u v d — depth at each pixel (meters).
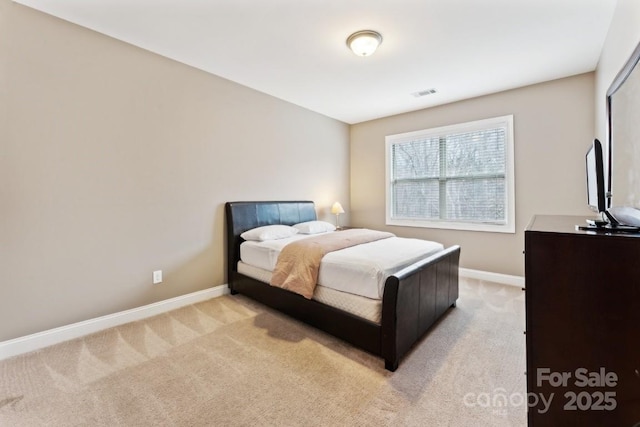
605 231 1.10
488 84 3.43
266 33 2.39
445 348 2.13
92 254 2.39
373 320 1.98
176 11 2.11
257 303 3.06
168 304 2.86
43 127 2.14
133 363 1.95
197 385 1.72
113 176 2.49
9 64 2.00
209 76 3.14
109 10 2.10
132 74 2.58
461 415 1.48
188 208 3.01
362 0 1.99
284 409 1.53
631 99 1.35
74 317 2.30
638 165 1.24
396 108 4.36
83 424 1.43
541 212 3.43
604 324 1.01
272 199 3.88
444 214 4.27
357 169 5.19
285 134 4.05
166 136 2.82
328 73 3.14
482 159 3.89
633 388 0.98
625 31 1.82
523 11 2.11
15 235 2.04
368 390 1.67
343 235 3.13
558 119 3.29
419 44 2.55
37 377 1.79
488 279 3.83
